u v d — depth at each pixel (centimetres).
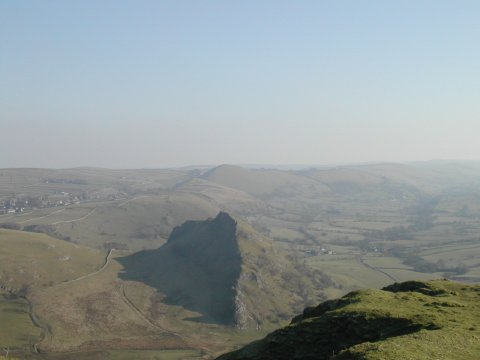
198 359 16312
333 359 4241
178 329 19525
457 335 4381
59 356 15812
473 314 5219
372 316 5222
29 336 16950
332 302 6538
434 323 4803
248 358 5784
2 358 9762
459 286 6700
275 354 5591
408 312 5206
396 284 7225
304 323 5675
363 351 4112
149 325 19562
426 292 6469
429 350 3997
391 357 3856
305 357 5269
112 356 16212
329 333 5347
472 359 3831
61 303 19850
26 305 19362
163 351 17012
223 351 17375
